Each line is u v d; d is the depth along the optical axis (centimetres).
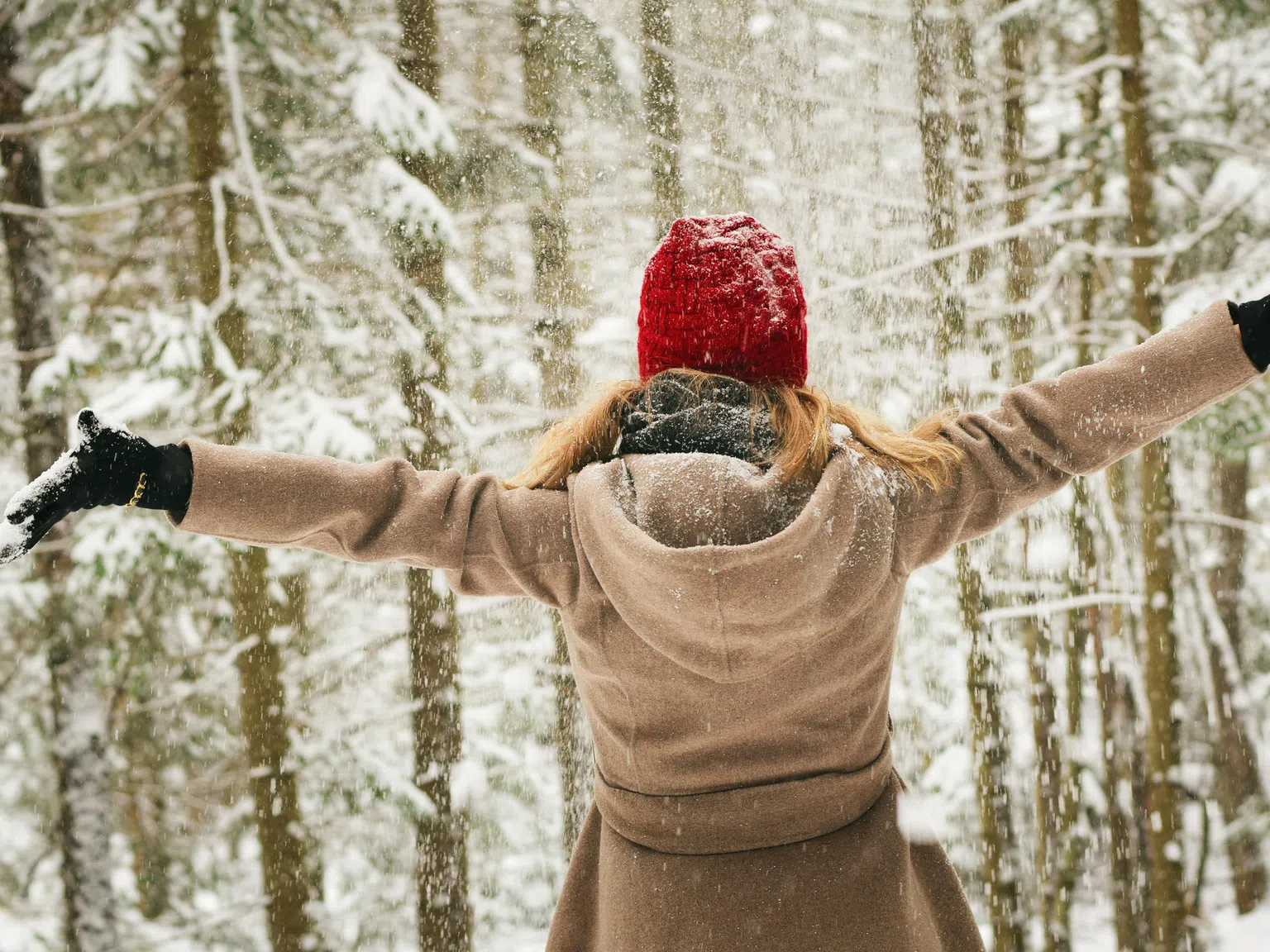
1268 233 780
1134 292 735
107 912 709
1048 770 917
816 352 758
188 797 909
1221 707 1280
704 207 747
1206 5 805
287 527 114
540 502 125
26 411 667
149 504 109
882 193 792
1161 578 776
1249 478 1369
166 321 643
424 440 698
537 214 769
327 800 802
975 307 810
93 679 719
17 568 747
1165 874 803
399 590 929
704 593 112
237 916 838
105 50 656
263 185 682
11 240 669
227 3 652
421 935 756
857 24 777
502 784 951
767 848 124
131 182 761
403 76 700
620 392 136
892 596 125
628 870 128
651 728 124
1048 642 917
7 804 956
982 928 1048
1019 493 128
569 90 784
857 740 127
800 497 122
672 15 738
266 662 734
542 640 956
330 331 689
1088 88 853
